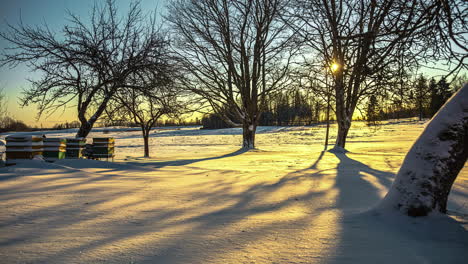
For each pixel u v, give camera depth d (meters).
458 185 6.75
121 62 14.34
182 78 21.34
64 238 3.00
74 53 13.66
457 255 2.60
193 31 25.81
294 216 4.07
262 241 2.98
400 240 3.03
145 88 14.15
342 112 23.33
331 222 3.71
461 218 3.60
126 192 5.82
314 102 16.62
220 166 13.70
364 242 2.96
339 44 4.42
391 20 4.16
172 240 2.99
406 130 51.91
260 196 5.69
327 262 2.45
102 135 70.19
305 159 17.38
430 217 3.55
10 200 4.70
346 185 6.98
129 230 3.34
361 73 4.19
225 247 2.80
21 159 9.45
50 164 9.38
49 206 4.39
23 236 3.03
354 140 38.47
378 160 15.70
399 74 4.30
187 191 6.18
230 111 30.09
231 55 26.47
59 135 53.72
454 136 3.63
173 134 76.56
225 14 25.55
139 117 19.47
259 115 28.59
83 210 4.24
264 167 13.03
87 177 7.78
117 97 14.55
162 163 15.02
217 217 4.01
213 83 27.03
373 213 3.97
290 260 2.49
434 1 3.84
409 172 3.82
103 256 2.52
